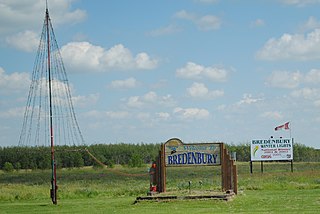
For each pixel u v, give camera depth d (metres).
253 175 55.47
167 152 34.41
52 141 32.19
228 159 34.09
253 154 67.25
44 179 77.38
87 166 113.38
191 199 29.75
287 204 27.08
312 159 122.62
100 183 58.88
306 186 39.81
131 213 25.19
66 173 93.38
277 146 66.81
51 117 32.62
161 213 24.70
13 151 109.12
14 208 30.42
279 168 84.94
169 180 56.31
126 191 40.53
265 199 29.95
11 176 87.88
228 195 30.33
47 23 32.47
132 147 125.75
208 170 89.25
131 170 97.00
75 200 35.72
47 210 28.73
